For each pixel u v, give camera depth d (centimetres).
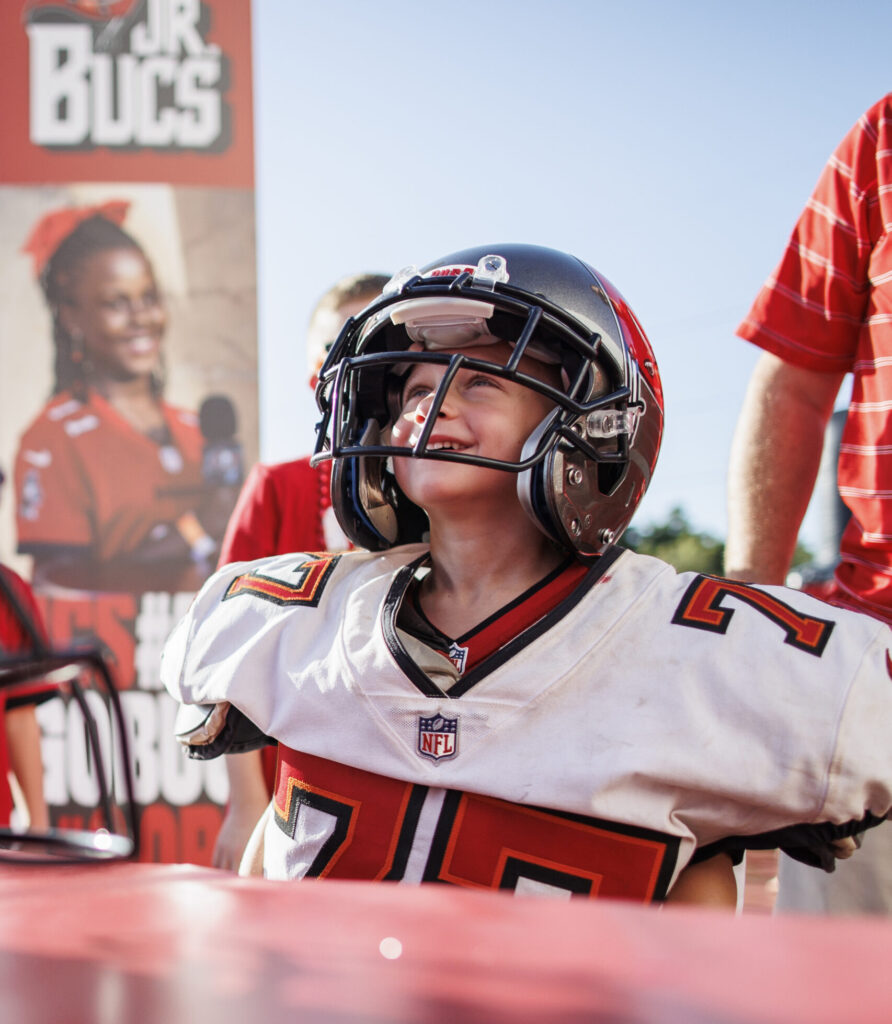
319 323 223
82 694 63
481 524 116
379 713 104
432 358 107
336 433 115
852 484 157
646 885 95
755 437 176
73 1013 25
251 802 189
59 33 712
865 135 160
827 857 96
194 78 714
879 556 151
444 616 117
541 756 97
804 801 93
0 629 61
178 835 496
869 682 95
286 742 110
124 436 668
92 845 61
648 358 123
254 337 682
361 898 37
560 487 108
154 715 536
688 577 108
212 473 667
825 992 24
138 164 702
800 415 173
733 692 96
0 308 677
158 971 29
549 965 27
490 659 103
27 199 695
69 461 664
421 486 115
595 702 99
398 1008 25
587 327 113
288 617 117
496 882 97
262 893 39
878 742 93
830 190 165
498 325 115
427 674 104
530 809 98
